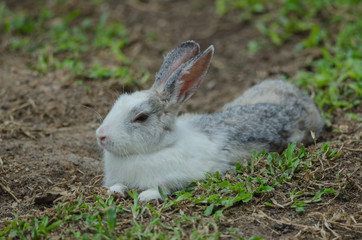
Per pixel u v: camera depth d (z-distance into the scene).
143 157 8.31
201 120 9.26
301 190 8.01
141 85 12.58
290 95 10.35
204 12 16.86
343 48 13.62
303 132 9.73
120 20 16.48
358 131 10.00
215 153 8.65
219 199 7.54
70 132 11.02
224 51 14.99
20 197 8.38
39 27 15.95
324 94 11.59
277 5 16.31
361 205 7.69
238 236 6.93
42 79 12.58
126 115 8.16
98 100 11.85
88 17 16.62
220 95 13.16
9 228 7.15
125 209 7.50
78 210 7.43
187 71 8.42
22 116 11.40
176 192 8.05
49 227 7.00
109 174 8.70
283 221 7.29
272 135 9.27
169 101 8.39
